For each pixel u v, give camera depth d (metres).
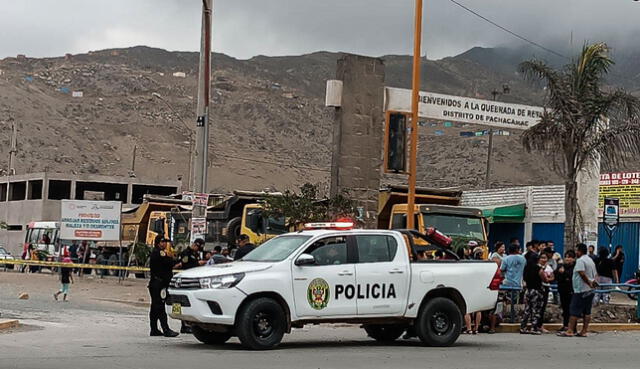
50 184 74.81
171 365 12.19
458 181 102.81
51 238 49.94
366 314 15.45
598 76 27.91
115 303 25.34
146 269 32.97
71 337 16.08
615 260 26.72
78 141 137.75
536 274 19.81
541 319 20.03
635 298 29.03
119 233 39.53
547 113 27.88
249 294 14.49
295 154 156.38
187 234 36.91
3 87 152.50
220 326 14.69
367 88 28.16
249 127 171.88
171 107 167.25
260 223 29.34
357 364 12.97
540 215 38.25
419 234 16.69
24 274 41.72
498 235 40.56
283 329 14.80
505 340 18.11
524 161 108.56
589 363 14.09
